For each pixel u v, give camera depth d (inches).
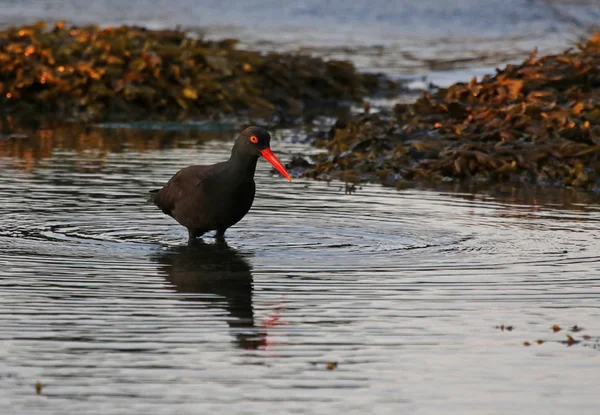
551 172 738.8
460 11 1804.9
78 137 901.2
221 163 520.4
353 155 792.3
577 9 1801.2
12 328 379.9
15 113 1045.8
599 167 738.8
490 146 768.9
